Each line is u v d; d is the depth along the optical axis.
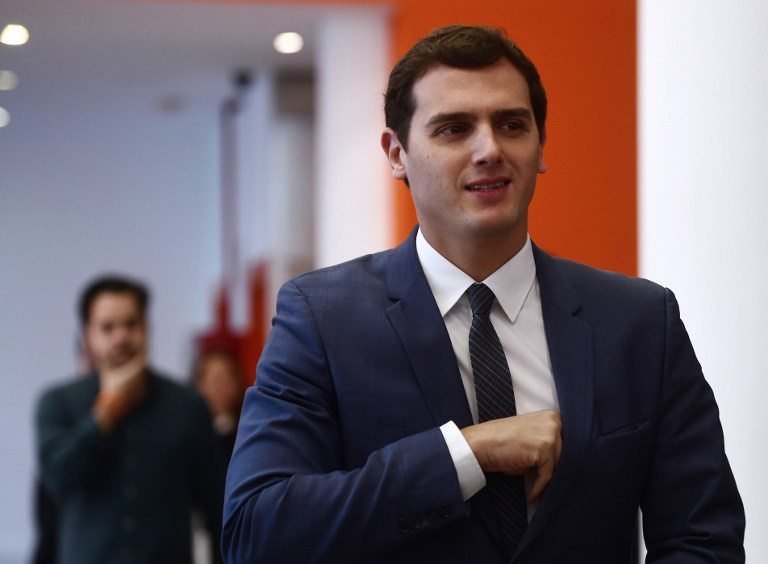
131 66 9.21
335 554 1.95
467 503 2.02
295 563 1.96
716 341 3.01
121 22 7.84
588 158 7.26
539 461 1.97
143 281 12.90
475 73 2.07
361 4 7.29
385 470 1.96
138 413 4.82
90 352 5.00
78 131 12.62
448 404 2.08
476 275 2.17
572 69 7.27
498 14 7.25
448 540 2.02
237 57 8.84
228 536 2.06
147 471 4.77
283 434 2.06
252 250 9.91
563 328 2.15
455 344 2.15
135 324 4.88
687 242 3.21
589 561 2.04
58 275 12.78
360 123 7.55
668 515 2.12
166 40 8.34
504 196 2.06
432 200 2.11
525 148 2.09
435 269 2.19
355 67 7.57
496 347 2.12
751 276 2.80
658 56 3.46
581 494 2.04
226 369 7.10
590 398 2.08
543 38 7.27
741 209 2.88
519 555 2.00
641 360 2.15
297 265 9.24
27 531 12.58
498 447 1.97
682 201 3.26
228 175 11.59
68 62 9.06
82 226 12.82
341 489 1.95
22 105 10.95
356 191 7.54
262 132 9.41
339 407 2.11
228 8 7.46
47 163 12.72
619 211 7.25
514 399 2.10
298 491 1.97
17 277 12.70
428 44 2.12
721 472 2.12
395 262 2.24
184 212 12.97
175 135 12.81
